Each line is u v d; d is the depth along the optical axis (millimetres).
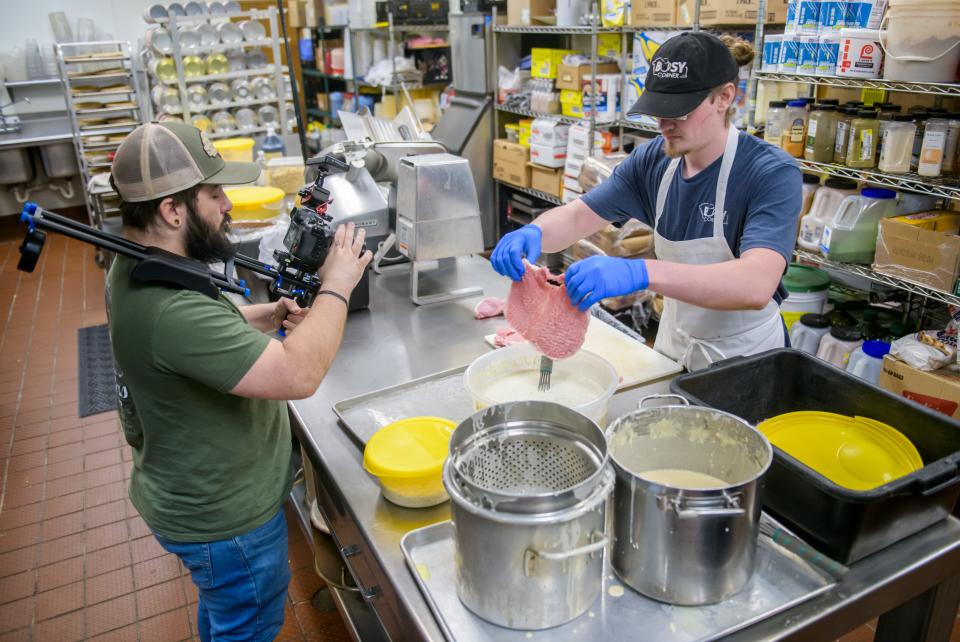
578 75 4133
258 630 1505
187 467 1298
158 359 1179
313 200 1438
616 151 4133
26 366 4004
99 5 6477
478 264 2574
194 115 5199
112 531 2676
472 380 1513
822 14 2578
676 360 1905
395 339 1993
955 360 2404
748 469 1136
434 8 5488
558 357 1414
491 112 5004
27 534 2670
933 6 2201
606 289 1343
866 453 1233
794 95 3162
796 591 1039
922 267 2457
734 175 1604
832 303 3199
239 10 5184
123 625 2242
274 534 1446
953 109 2713
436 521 1242
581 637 961
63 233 1097
